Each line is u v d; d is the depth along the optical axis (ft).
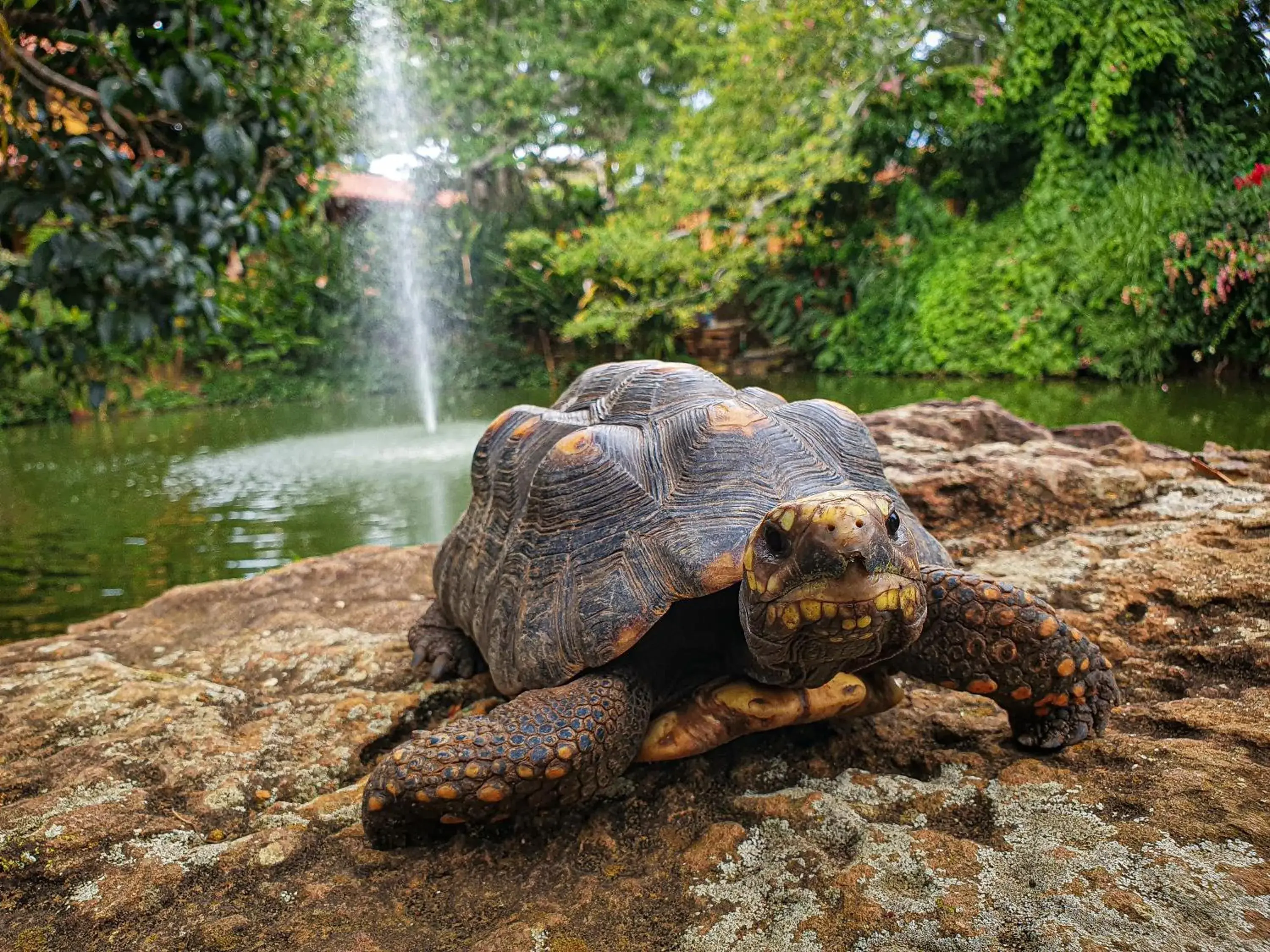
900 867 0.74
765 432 0.98
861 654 0.77
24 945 0.77
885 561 0.69
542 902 0.77
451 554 1.29
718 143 7.78
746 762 0.96
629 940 0.71
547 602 0.95
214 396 9.04
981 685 0.89
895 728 1.02
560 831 0.89
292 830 0.91
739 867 0.78
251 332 9.27
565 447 1.05
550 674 0.91
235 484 4.30
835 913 0.70
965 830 0.80
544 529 1.02
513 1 9.95
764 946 0.67
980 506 1.84
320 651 1.48
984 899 0.68
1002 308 7.07
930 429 2.32
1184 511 1.71
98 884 0.84
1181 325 5.14
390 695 1.26
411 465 4.53
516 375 10.28
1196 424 3.78
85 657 1.51
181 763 1.07
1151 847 0.72
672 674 0.94
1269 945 0.60
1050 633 0.86
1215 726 0.94
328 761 1.08
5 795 1.02
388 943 0.74
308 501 3.82
